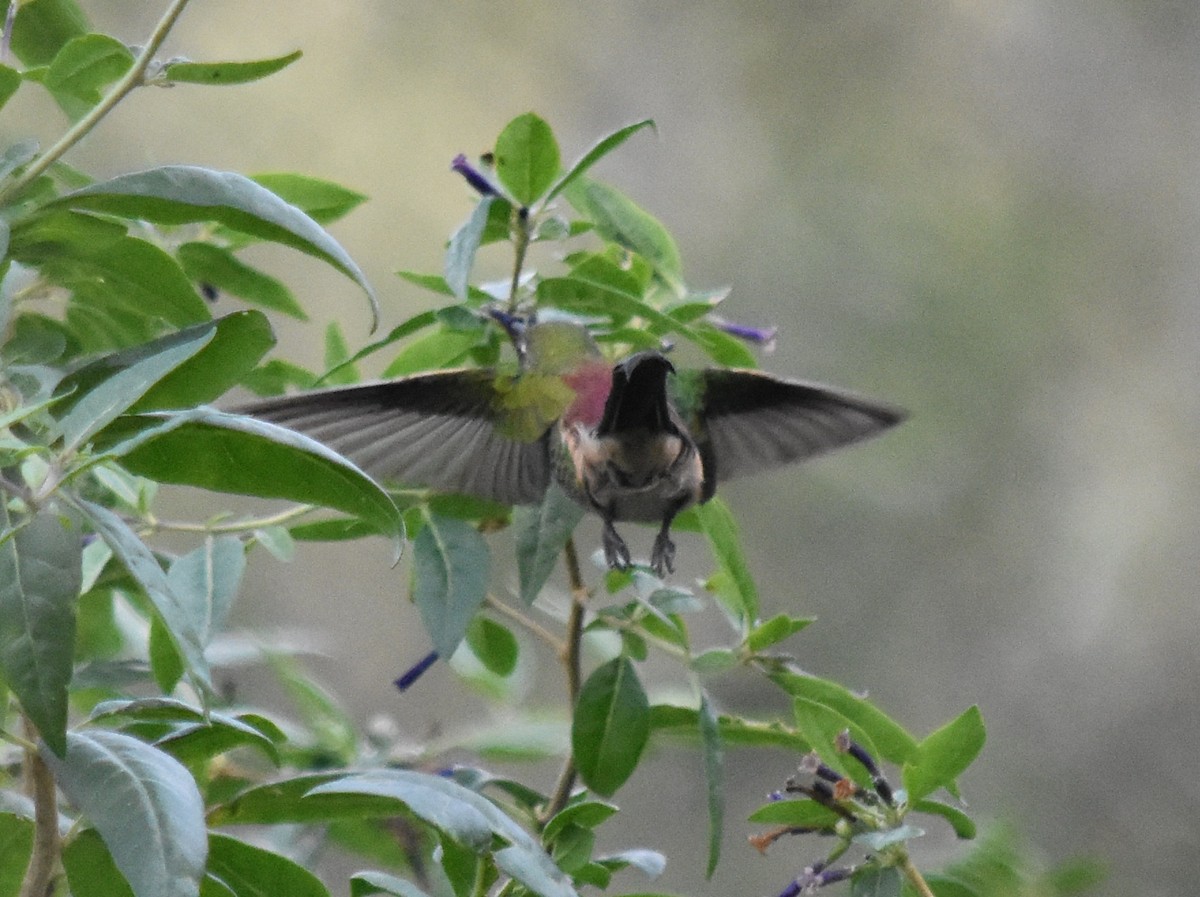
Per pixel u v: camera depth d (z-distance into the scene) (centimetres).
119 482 528
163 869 336
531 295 585
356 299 1448
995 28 1772
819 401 636
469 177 566
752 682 1207
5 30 467
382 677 1396
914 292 1661
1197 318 1669
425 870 635
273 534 540
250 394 684
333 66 1547
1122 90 1761
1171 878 1498
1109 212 1719
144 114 1421
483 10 1633
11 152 402
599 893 1259
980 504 1599
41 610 339
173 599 346
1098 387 1655
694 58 1733
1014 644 1573
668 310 600
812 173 1708
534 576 568
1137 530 1594
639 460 575
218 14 1516
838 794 504
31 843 417
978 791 1541
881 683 1555
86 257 451
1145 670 1561
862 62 1758
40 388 404
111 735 369
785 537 1584
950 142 1734
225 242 575
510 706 766
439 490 572
